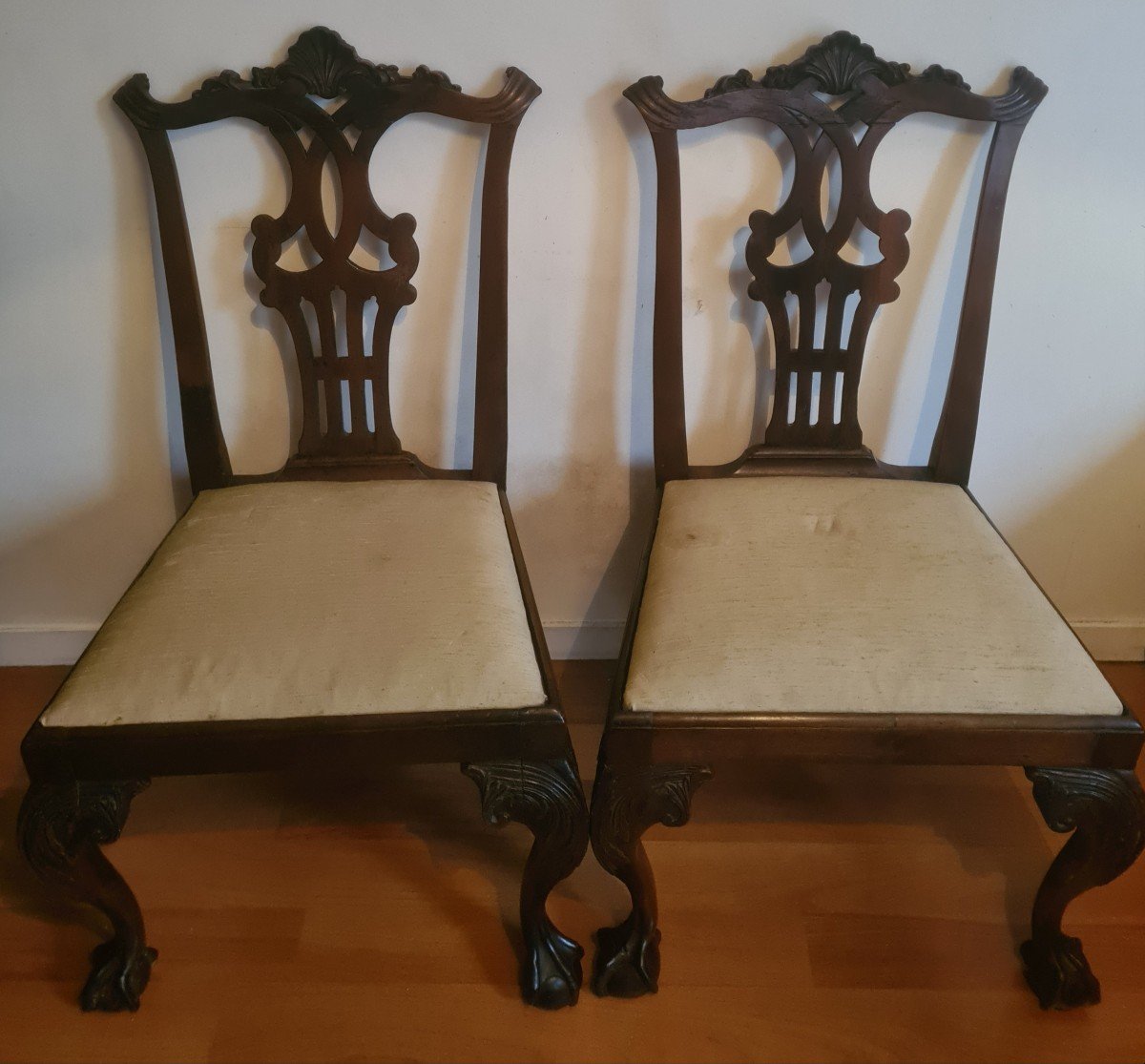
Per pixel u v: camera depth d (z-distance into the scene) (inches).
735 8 50.9
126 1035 49.4
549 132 53.8
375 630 45.5
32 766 43.2
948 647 44.7
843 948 53.2
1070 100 53.1
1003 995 51.0
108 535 65.6
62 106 52.1
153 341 58.8
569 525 66.2
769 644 44.7
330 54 50.0
